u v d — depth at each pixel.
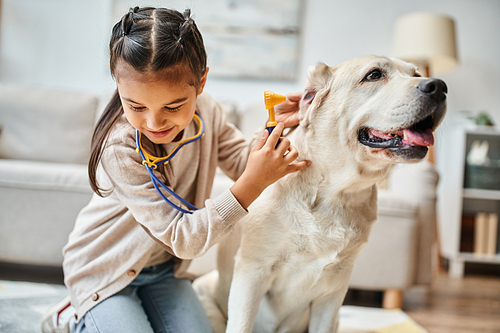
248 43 3.23
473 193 2.90
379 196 1.88
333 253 0.97
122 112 0.98
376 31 3.30
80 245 1.07
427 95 0.83
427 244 1.97
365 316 1.74
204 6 3.22
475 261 3.04
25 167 1.86
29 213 1.84
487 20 3.35
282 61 3.23
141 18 0.83
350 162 0.94
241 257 1.01
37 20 3.30
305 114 0.98
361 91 0.93
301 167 0.92
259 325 1.14
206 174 1.12
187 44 0.83
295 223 0.97
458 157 2.95
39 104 2.49
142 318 1.02
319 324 1.08
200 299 1.28
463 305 2.07
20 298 1.58
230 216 0.86
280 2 3.23
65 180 1.84
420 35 2.84
